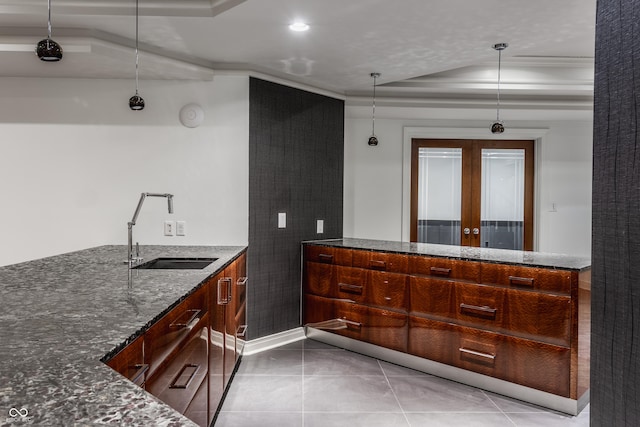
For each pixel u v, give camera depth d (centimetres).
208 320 204
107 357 100
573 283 239
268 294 360
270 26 267
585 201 505
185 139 338
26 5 246
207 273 205
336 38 287
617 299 67
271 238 360
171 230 338
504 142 514
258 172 350
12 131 324
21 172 325
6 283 180
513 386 264
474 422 235
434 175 515
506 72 404
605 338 70
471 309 279
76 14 250
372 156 501
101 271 210
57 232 328
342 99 419
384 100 428
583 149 504
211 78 337
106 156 331
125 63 298
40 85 325
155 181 336
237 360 304
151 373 131
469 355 280
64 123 327
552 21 258
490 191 516
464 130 503
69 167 328
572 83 401
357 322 342
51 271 210
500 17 252
